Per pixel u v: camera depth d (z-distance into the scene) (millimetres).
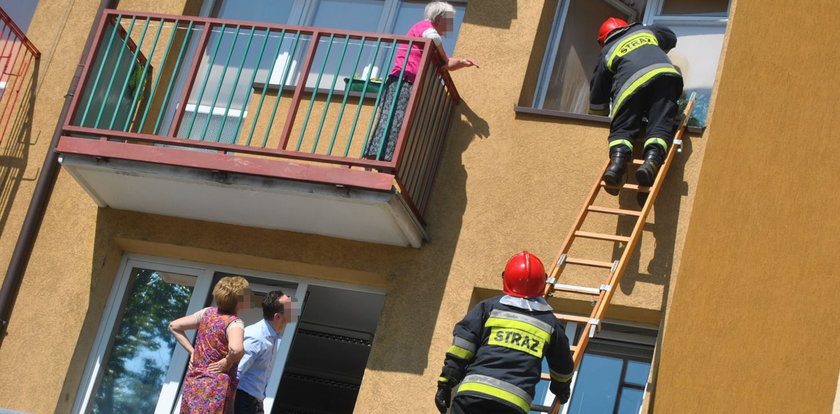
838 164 9250
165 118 11750
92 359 10695
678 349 8977
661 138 9359
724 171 9422
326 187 9539
